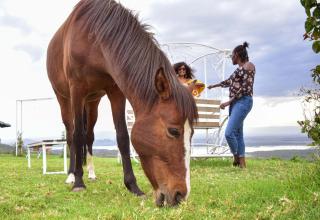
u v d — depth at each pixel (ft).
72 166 18.42
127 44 12.81
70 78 15.85
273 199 11.28
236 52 22.25
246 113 21.88
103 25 13.88
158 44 13.01
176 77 11.17
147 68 11.84
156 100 11.18
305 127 13.33
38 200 13.32
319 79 12.46
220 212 9.96
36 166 27.76
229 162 25.82
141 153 11.12
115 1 14.56
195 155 23.91
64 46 16.83
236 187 14.15
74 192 15.06
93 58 14.60
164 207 10.39
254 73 21.98
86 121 19.66
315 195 10.29
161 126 10.72
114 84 15.30
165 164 10.54
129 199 13.39
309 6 10.81
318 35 11.03
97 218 10.03
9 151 49.55
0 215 11.14
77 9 16.26
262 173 19.80
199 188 14.85
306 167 14.48
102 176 20.54
